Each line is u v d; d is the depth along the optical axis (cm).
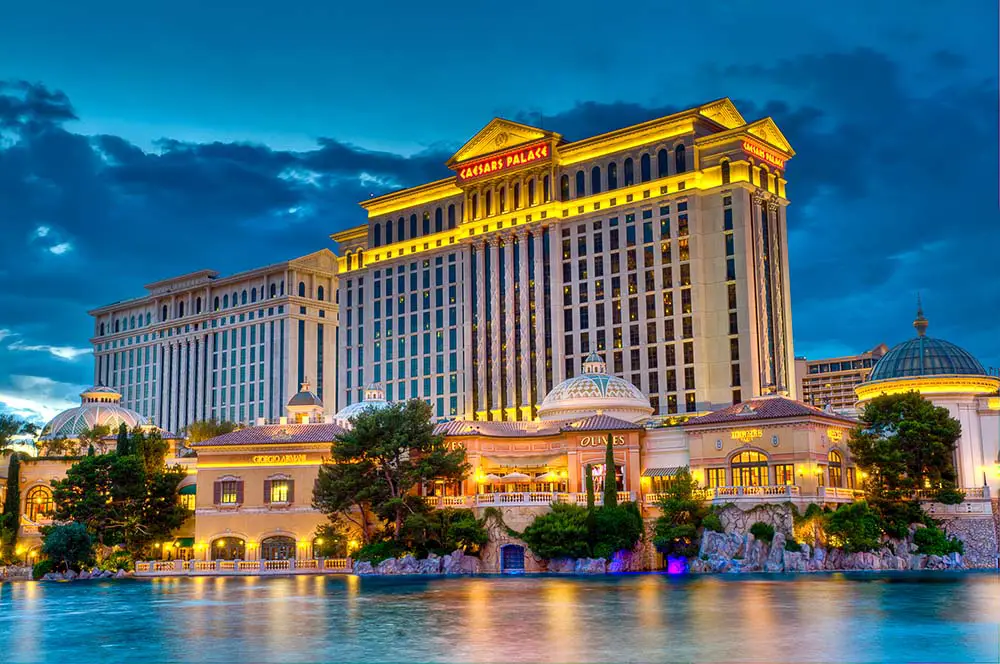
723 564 10138
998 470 12144
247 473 12656
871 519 10150
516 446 12262
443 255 19900
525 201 18775
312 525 12362
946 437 10906
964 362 12444
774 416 10712
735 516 10362
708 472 11138
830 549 10200
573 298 18000
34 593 9125
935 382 12319
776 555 10019
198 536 12681
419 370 19888
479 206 19362
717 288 16638
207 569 12006
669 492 10600
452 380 19338
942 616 6091
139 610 7319
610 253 17700
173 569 11994
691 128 17112
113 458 12456
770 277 17038
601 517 10706
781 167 17688
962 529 10850
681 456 11438
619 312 17450
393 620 6294
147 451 13425
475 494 11656
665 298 17000
